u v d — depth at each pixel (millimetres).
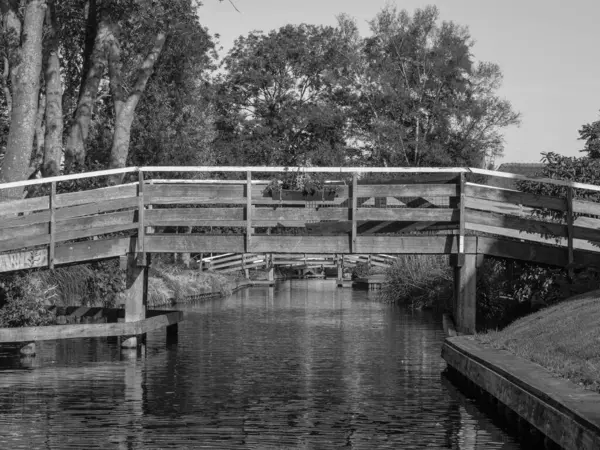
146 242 19984
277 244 19734
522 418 11695
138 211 19953
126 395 14727
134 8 30109
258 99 82625
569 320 14609
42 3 26359
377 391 15164
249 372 17328
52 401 14180
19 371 17406
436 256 36250
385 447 11188
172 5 30172
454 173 19719
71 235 19984
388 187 19516
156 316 21484
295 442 11445
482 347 14992
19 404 13930
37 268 20141
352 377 16734
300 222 19734
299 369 17766
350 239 19609
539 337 14320
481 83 74438
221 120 80438
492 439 11547
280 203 19781
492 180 46250
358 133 76875
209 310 33594
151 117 44469
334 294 45562
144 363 18578
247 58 82062
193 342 22578
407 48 75188
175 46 37750
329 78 78062
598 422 8664
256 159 79875
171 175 38625
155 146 45500
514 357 13445
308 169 19641
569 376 11297
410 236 19422
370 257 56719
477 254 19312
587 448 8703
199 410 13508
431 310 33469
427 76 74500
